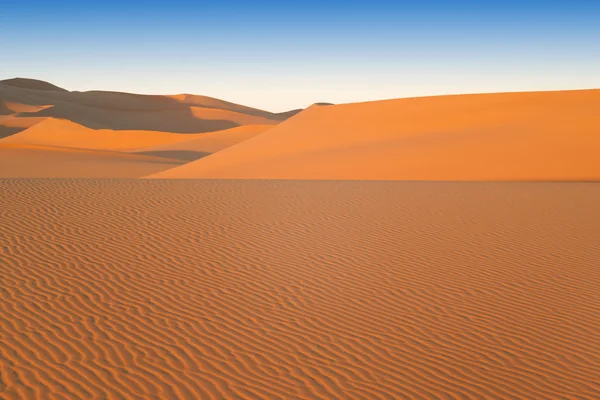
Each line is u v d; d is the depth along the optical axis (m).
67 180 18.14
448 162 31.23
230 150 47.31
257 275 10.13
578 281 10.00
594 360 7.41
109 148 96.69
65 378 6.84
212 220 13.47
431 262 10.89
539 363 7.35
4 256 10.62
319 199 16.03
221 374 7.03
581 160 29.14
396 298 9.25
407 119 44.88
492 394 6.68
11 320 8.23
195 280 9.85
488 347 7.74
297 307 8.89
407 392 6.71
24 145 64.44
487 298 9.28
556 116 38.47
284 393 6.65
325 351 7.61
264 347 7.69
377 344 7.80
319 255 11.19
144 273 10.09
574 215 14.49
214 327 8.21
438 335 8.05
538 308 8.91
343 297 9.27
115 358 7.33
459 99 46.06
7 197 14.90
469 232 12.87
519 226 13.40
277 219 13.70
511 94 44.50
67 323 8.21
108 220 13.13
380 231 12.85
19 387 6.61
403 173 30.20
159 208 14.42
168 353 7.48
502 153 31.59
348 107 50.12
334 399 6.55
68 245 11.34
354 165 33.06
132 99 178.75
